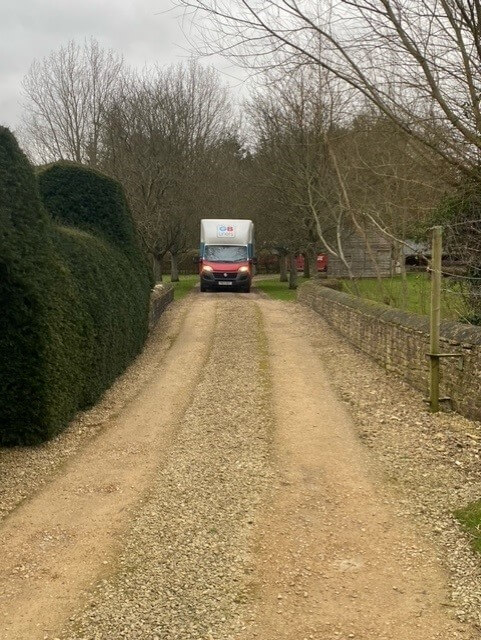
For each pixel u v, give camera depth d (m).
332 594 3.78
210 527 4.71
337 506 5.07
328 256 30.88
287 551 4.33
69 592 3.83
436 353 7.49
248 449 6.50
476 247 9.17
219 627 3.44
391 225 13.10
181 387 9.46
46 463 6.29
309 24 6.52
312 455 6.29
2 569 4.13
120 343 10.40
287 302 22.05
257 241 32.34
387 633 3.38
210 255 27.52
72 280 8.22
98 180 12.38
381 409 7.82
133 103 27.17
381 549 4.34
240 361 11.16
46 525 4.81
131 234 13.19
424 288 13.01
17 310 6.65
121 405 8.59
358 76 6.75
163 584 3.90
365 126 9.41
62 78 27.08
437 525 4.64
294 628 3.43
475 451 6.12
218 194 33.69
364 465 5.98
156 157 26.53
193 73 30.88
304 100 15.86
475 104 6.66
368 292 19.02
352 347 12.37
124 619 3.52
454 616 3.53
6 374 6.69
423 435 6.72
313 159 19.27
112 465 6.17
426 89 6.82
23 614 3.60
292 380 9.59
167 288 20.84
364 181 13.65
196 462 6.15
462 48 6.49
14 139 7.24
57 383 7.05
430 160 7.52
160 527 4.72
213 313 18.41
